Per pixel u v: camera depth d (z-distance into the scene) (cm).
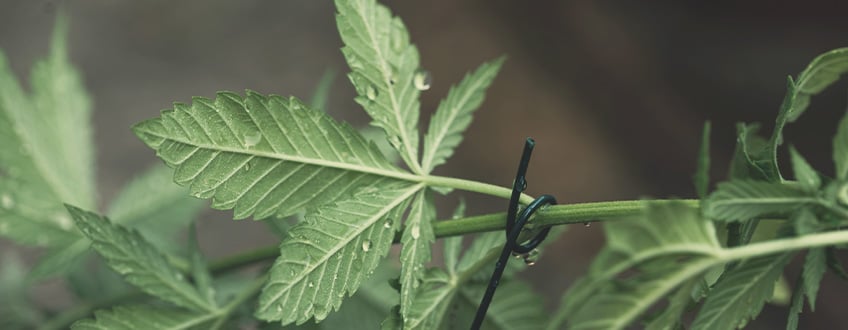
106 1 197
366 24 56
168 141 53
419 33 205
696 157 179
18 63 175
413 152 56
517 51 199
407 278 54
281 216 54
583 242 153
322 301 53
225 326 59
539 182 175
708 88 187
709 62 191
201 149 53
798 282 53
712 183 173
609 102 189
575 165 178
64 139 68
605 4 205
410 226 55
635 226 49
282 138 54
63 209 66
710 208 50
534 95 190
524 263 60
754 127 59
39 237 66
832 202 51
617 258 49
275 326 59
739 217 50
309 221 53
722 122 183
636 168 179
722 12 197
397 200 55
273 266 53
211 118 53
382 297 64
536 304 60
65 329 67
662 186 176
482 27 204
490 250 58
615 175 177
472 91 57
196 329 58
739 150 55
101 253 57
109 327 56
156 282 58
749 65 188
